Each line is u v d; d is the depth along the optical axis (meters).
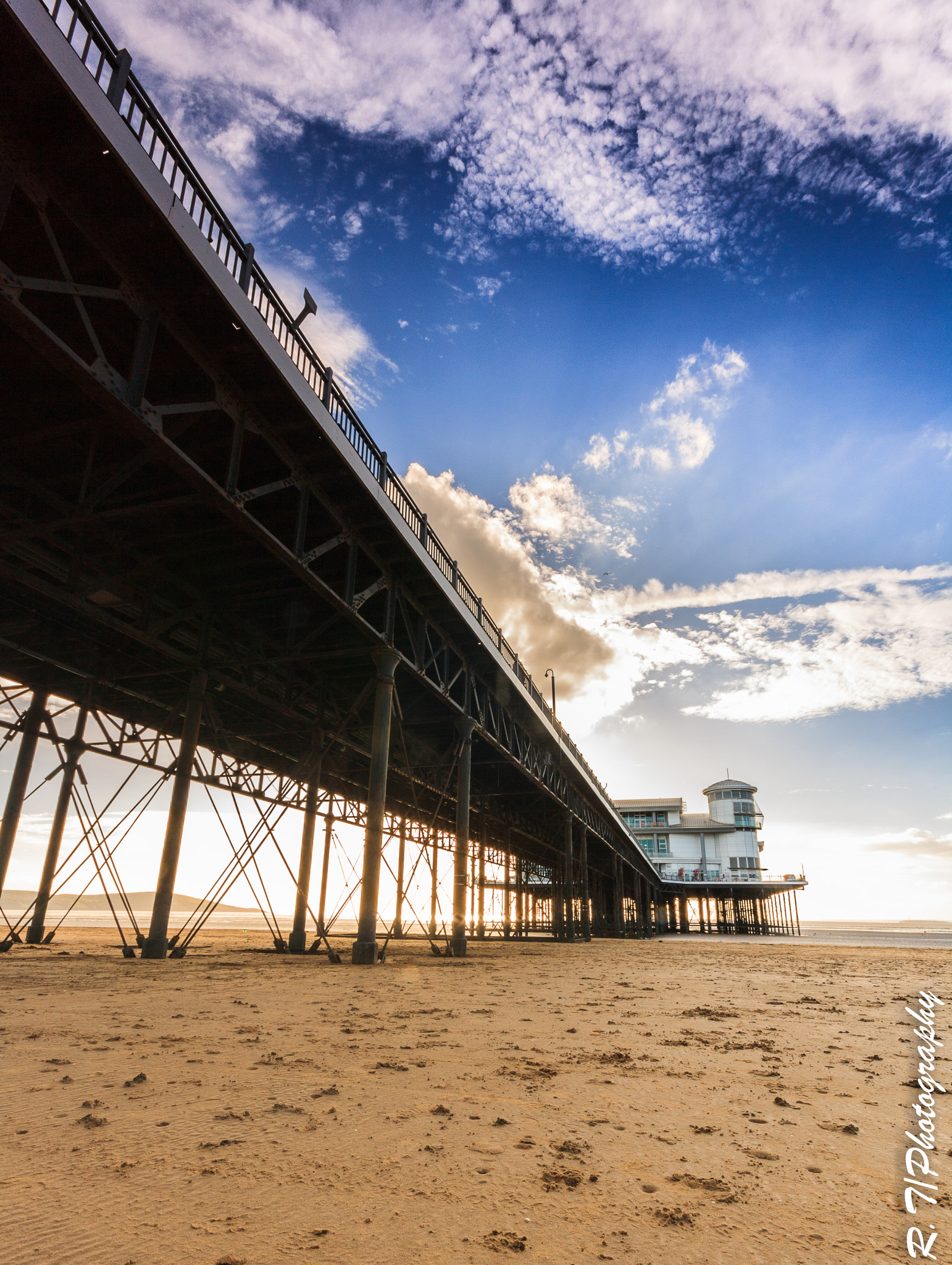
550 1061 6.06
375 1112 4.45
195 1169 3.42
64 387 11.27
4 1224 2.76
